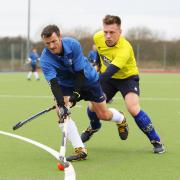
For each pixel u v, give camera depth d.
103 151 18.08
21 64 109.50
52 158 16.83
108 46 17.58
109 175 14.35
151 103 36.78
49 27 14.67
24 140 20.41
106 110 17.20
